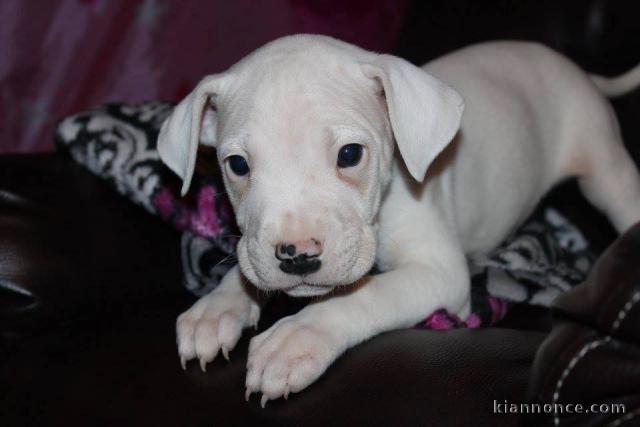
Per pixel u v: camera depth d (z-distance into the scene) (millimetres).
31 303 490
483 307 522
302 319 420
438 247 511
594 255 640
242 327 458
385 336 429
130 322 491
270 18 773
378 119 463
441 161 539
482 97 574
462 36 686
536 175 615
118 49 754
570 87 625
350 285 456
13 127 742
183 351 428
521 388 365
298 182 422
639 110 664
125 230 553
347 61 462
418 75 451
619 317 306
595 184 635
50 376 430
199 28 765
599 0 660
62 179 564
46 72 742
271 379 386
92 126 584
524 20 673
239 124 440
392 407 363
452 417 353
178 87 769
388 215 504
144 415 387
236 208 459
